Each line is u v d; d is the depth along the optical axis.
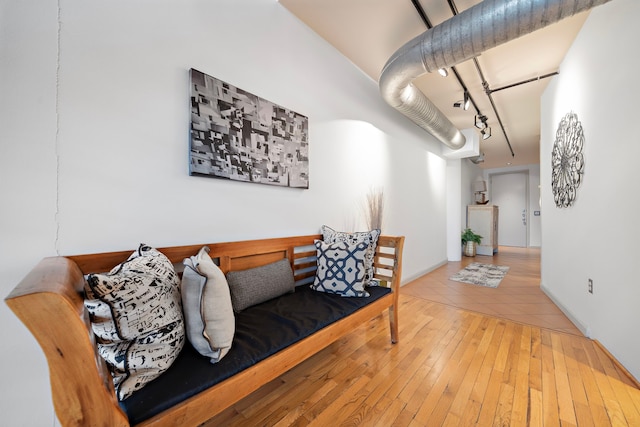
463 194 6.54
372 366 1.62
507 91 3.30
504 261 5.43
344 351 1.80
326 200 2.36
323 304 1.58
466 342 1.92
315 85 2.24
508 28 1.58
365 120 2.88
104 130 1.15
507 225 8.30
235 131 1.59
